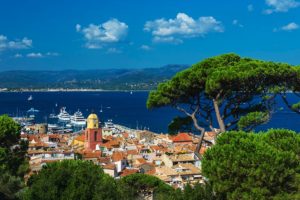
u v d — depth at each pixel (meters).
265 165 26.11
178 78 37.09
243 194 26.50
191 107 38.59
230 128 40.00
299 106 36.75
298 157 29.36
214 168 27.42
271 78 34.75
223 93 35.66
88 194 29.17
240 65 34.59
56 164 32.84
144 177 40.84
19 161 48.62
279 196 26.45
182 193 28.38
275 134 30.78
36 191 29.50
